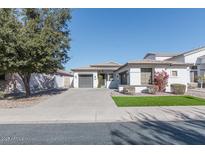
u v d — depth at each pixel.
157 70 24.12
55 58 17.77
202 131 7.46
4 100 17.44
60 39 18.44
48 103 15.41
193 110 11.54
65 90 29.55
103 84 38.06
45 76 31.08
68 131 7.69
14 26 15.59
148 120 9.42
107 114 10.71
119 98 17.83
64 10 19.52
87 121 9.40
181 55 33.47
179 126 8.27
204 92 23.27
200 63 32.50
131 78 23.77
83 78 37.81
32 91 26.02
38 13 18.66
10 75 23.73
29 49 15.44
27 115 10.71
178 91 21.53
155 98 17.44
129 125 8.57
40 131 7.75
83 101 16.28
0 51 15.34
